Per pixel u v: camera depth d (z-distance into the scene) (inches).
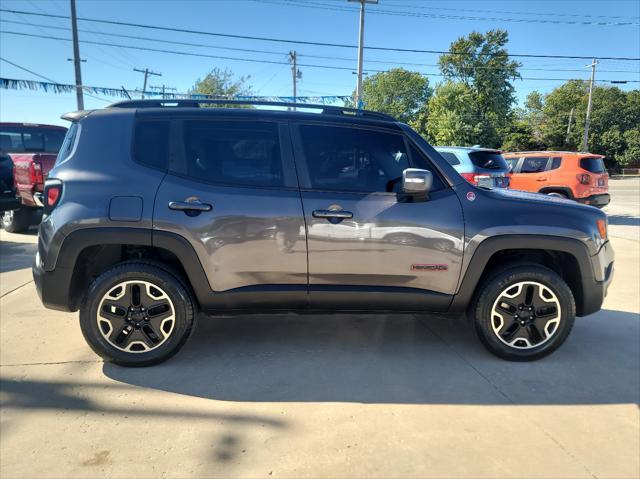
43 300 128.6
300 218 128.9
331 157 134.1
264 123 134.6
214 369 132.0
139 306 129.3
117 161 129.0
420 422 107.7
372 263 131.4
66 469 90.1
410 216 131.2
